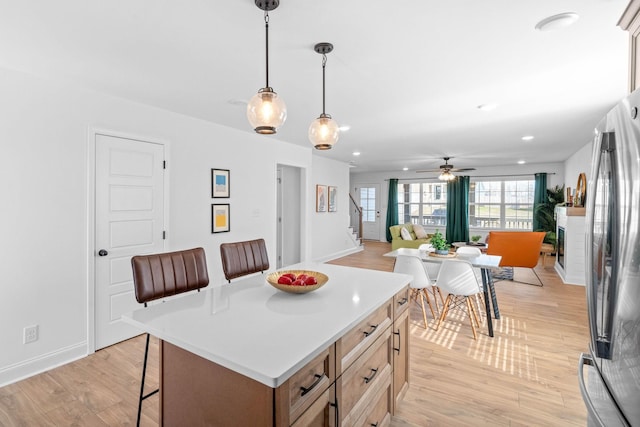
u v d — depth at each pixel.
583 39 2.00
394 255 4.19
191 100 3.18
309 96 3.06
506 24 1.84
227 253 2.50
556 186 7.95
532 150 6.18
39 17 1.77
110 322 3.05
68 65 2.39
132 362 2.75
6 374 2.44
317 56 2.24
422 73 2.52
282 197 6.24
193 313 1.57
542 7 1.68
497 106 3.38
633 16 1.24
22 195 2.51
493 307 3.80
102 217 2.99
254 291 1.94
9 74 2.44
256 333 1.33
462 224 9.30
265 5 1.65
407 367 2.27
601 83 2.73
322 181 7.18
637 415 0.91
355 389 1.54
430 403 2.23
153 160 3.39
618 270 1.04
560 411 2.14
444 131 4.52
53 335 2.68
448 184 9.42
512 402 2.24
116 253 3.09
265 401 1.08
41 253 2.62
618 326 1.03
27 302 2.55
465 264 3.26
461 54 2.21
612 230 1.08
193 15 1.76
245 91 2.93
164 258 2.04
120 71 2.50
